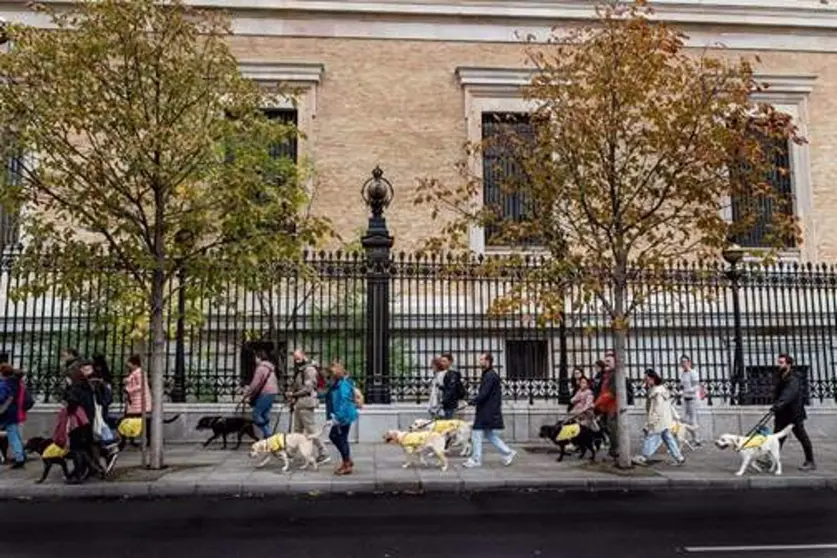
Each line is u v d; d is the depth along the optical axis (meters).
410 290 16.95
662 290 15.32
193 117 11.88
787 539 8.03
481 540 8.00
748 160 12.58
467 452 14.25
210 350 16.30
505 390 16.64
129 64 11.56
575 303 13.95
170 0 13.45
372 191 16.77
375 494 11.08
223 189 11.79
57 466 12.84
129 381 14.39
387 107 22.45
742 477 12.02
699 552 7.40
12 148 11.75
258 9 22.25
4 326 15.43
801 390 12.95
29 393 14.07
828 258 23.05
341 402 12.05
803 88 23.62
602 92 12.47
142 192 11.92
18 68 11.38
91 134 11.56
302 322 16.38
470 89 22.67
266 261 12.58
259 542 7.96
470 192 13.98
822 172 23.45
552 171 12.95
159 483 11.05
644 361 18.02
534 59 18.02
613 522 9.01
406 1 22.77
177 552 7.51
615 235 13.01
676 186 12.72
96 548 7.70
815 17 23.95
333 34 22.59
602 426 14.17
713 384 17.28
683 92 12.68
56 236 12.17
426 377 16.27
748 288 18.47
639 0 13.98
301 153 21.78
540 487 11.55
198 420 15.30
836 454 14.63
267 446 12.17
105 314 13.45
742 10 23.62
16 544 7.90
